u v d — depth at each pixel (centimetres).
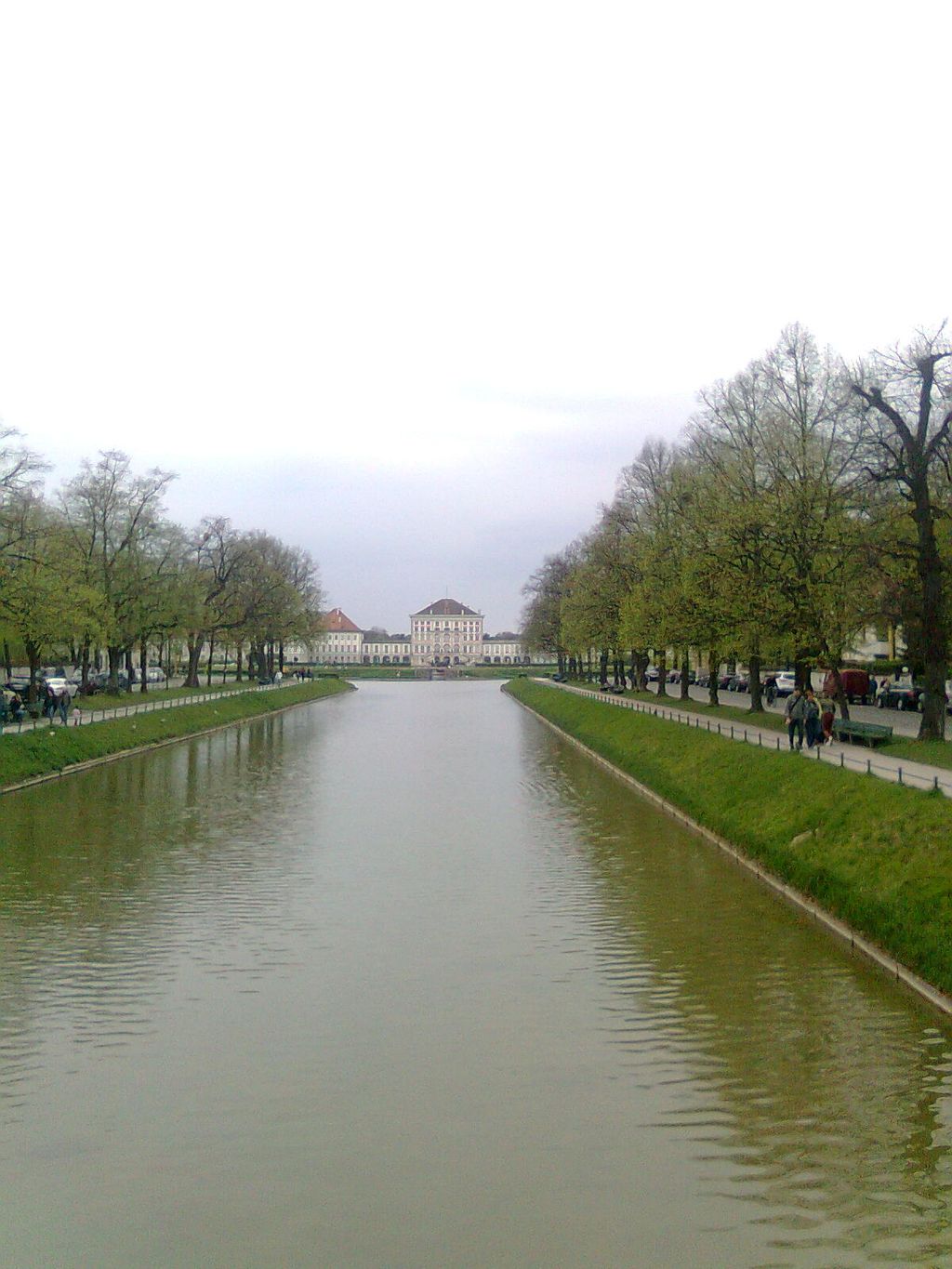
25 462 5338
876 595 4278
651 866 2842
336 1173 1237
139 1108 1402
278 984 1895
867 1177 1227
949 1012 1697
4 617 5934
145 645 8819
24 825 3475
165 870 2794
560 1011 1759
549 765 5362
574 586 9969
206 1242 1100
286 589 11944
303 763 5425
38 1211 1160
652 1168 1248
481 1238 1103
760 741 3906
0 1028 1684
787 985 1867
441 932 2205
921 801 2400
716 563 4938
